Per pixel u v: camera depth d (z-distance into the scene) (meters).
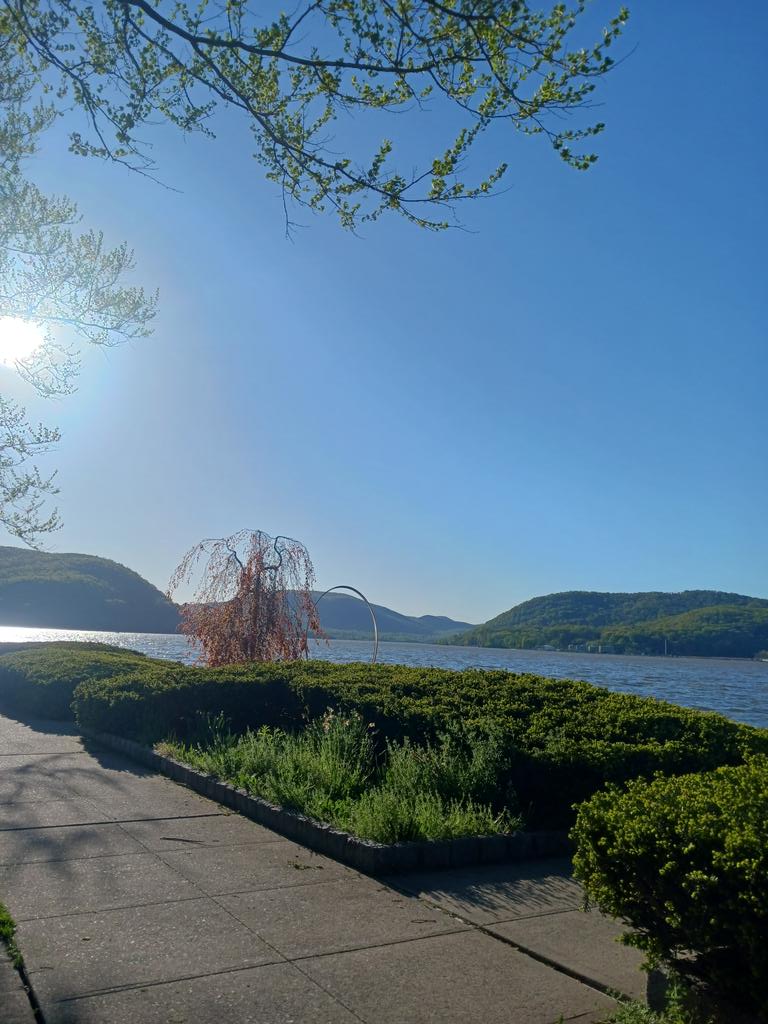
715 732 7.45
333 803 6.72
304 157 5.51
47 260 8.86
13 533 10.26
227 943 4.36
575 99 5.08
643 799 3.97
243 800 7.05
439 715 8.06
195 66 5.35
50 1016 3.54
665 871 3.48
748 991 3.33
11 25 5.31
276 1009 3.70
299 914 4.82
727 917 3.29
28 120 8.06
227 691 10.00
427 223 5.66
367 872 5.62
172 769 8.30
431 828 6.07
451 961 4.31
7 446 10.10
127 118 5.51
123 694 9.86
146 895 4.99
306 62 5.16
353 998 3.84
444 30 4.98
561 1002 3.93
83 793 7.45
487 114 5.18
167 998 3.74
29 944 4.22
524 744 7.18
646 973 4.24
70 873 5.30
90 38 5.33
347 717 8.80
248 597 15.43
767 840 3.38
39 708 12.20
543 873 5.88
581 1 4.91
